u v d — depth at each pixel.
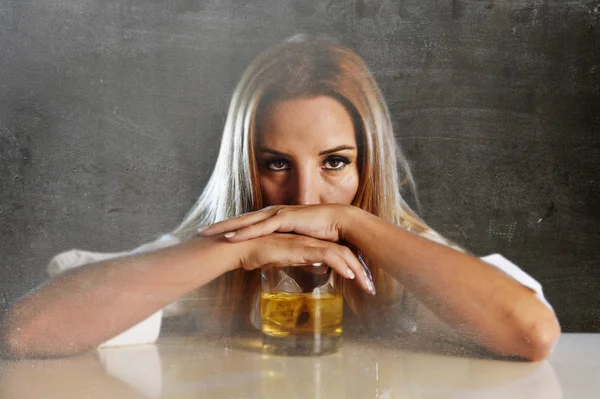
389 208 1.31
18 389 0.74
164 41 1.45
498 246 1.51
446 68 1.49
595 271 1.51
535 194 1.51
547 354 0.89
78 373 0.81
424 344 0.97
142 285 0.99
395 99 1.48
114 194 1.45
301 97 1.25
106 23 1.44
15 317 0.95
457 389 0.73
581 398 0.71
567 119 1.51
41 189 1.44
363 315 1.17
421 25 1.48
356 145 1.28
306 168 1.26
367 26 1.46
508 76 1.50
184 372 0.81
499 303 0.93
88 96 1.44
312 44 1.34
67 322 0.96
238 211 1.30
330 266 0.92
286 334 0.92
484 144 1.50
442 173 1.50
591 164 1.51
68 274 0.99
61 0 1.44
